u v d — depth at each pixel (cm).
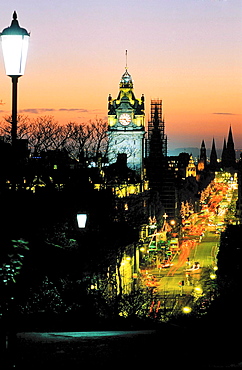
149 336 2906
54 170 9219
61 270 5209
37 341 2678
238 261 10756
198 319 4272
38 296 4353
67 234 5678
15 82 2314
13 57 2219
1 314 2661
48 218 5219
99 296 5688
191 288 15100
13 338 2266
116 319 4597
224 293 7850
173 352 2411
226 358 2341
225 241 12419
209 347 2577
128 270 15512
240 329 3206
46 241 4897
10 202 4147
